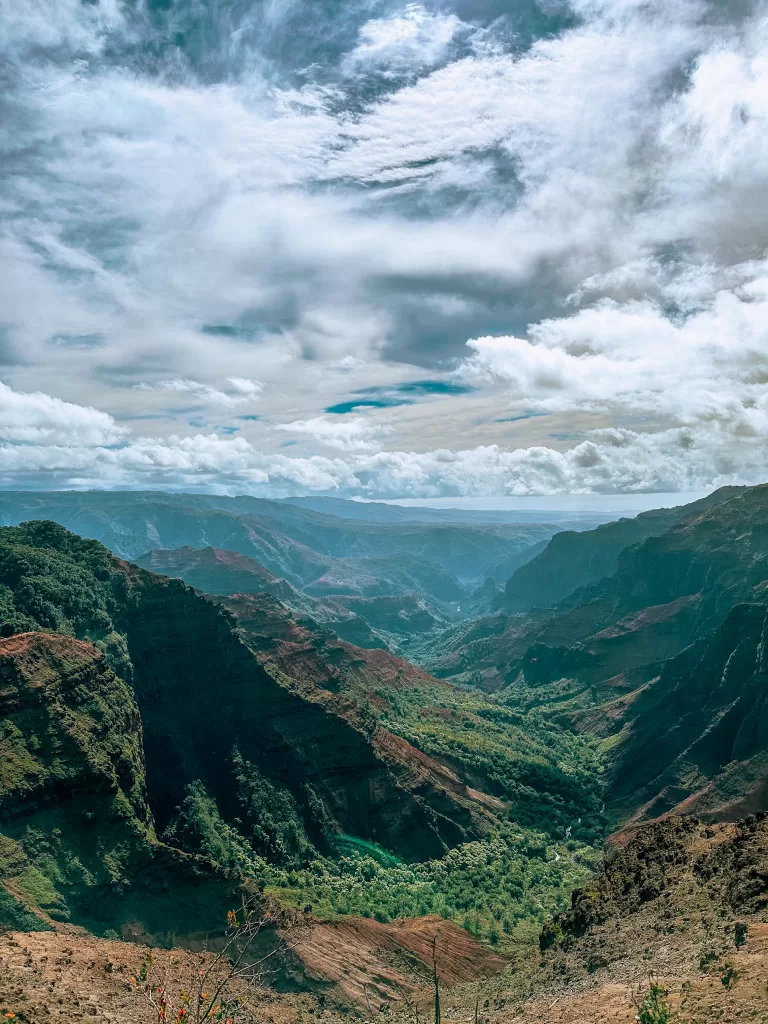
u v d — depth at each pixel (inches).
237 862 4879.4
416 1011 3075.8
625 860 3592.5
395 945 4111.7
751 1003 1547.7
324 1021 3112.7
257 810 5393.7
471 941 4485.7
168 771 5369.1
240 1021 2386.8
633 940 2524.6
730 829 3243.1
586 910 3260.3
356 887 5078.7
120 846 3969.0
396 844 5851.4
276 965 3528.5
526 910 5167.3
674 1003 1681.8
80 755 4136.3
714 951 1968.5
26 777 3897.6
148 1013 1937.7
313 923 3983.8
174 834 4886.8
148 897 3821.4
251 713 6063.0
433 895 5196.9
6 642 4485.7
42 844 3767.2
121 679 5403.5
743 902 2319.1
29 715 4168.3
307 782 5807.1
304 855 5315.0
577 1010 1939.0
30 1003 1776.6
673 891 2787.9
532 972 3002.0
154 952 2664.9
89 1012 1830.7
